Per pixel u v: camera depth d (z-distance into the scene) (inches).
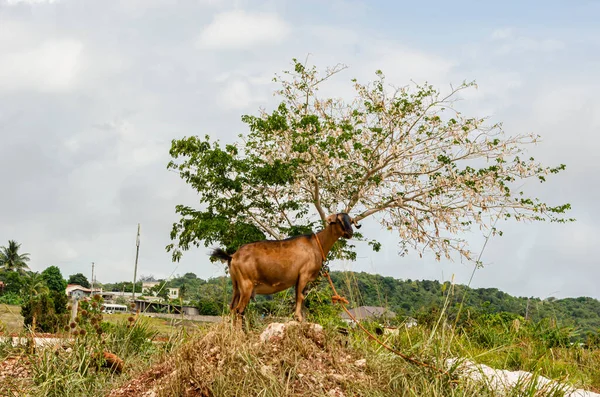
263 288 264.2
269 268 260.2
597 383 323.6
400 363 241.8
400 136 860.0
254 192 816.9
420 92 858.8
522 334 435.2
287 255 261.9
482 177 844.0
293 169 799.7
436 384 225.6
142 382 239.0
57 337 321.4
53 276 3211.1
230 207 795.4
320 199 866.1
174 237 794.8
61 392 254.1
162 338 316.8
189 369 219.6
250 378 212.5
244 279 261.0
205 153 781.9
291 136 824.3
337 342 252.8
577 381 297.3
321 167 815.7
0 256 3390.7
